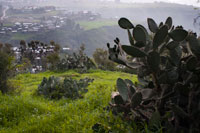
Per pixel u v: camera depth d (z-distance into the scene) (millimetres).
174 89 2279
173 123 2352
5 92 6977
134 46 2477
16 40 142250
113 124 2867
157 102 2553
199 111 2076
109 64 22547
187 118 2148
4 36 148875
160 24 2783
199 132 2080
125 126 2666
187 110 2242
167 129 2307
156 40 2229
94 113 3779
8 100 4840
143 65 2553
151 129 2469
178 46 2535
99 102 4754
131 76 14555
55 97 6742
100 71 16875
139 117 2643
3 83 6953
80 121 3436
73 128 3227
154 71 2383
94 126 2930
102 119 3193
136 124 2711
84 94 6793
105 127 2777
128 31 2523
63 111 4227
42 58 26859
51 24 191000
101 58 24375
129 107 2695
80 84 7234
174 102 2328
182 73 2449
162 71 2498
